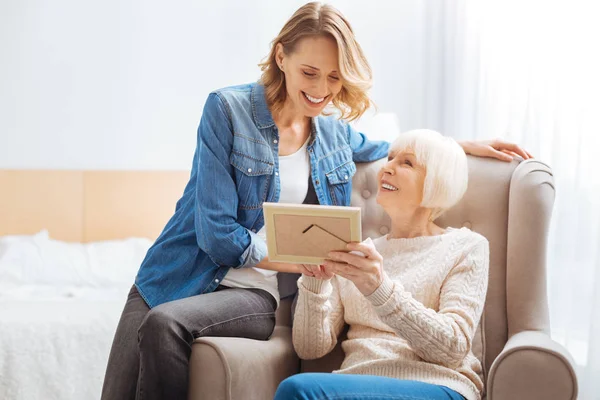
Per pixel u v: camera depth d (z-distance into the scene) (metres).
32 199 3.73
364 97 1.89
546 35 2.87
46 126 3.84
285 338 1.88
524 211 1.84
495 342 1.82
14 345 2.44
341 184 2.01
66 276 3.18
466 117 3.38
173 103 3.96
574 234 2.75
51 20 3.82
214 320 1.68
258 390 1.65
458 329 1.58
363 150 2.09
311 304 1.73
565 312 2.77
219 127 1.86
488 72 3.20
